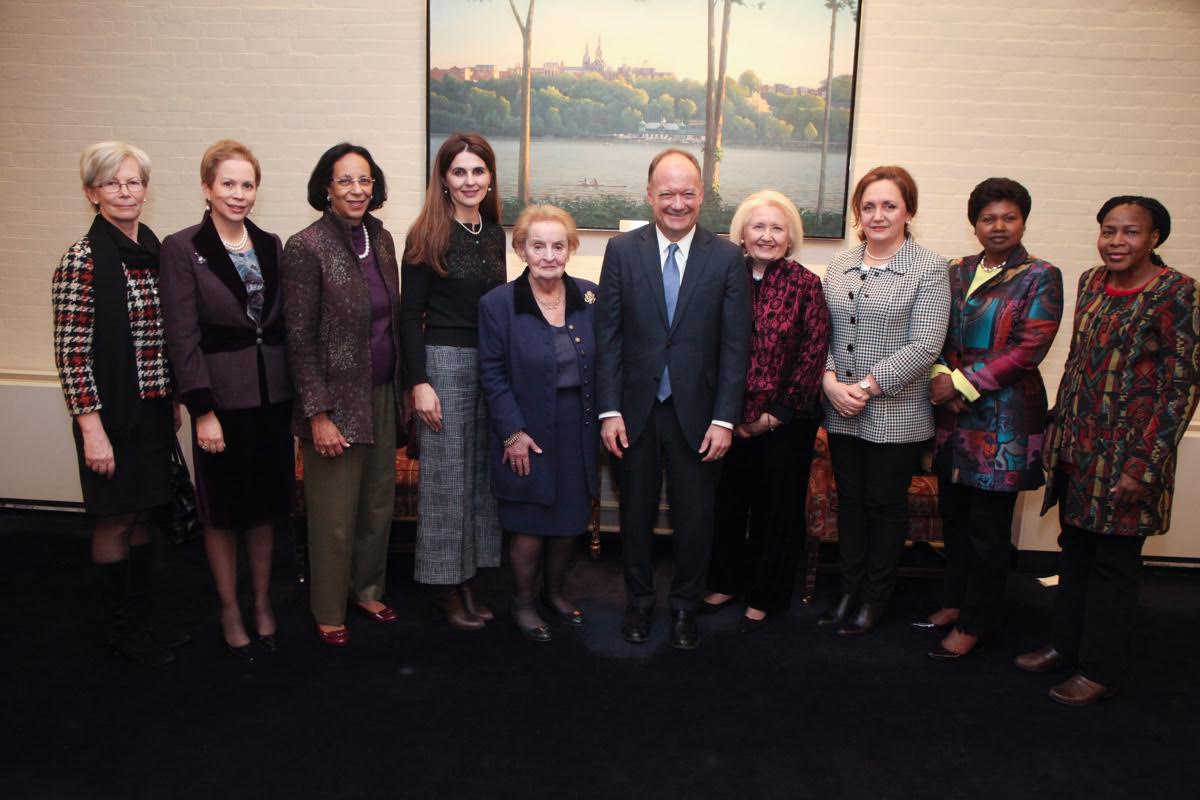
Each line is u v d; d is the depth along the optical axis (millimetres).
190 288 2537
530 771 2203
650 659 2828
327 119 4043
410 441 3082
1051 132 3896
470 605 3094
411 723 2416
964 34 3854
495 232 2943
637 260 2744
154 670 2695
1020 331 2697
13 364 4266
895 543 2973
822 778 2205
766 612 3080
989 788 2180
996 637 3086
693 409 2744
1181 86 3830
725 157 3973
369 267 2818
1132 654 2971
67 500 4137
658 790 2139
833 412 2969
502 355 2811
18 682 2607
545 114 3979
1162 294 2389
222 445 2604
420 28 3967
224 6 3975
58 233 4184
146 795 2082
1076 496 2539
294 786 2125
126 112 4066
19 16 4008
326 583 2854
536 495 2834
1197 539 3768
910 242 2863
